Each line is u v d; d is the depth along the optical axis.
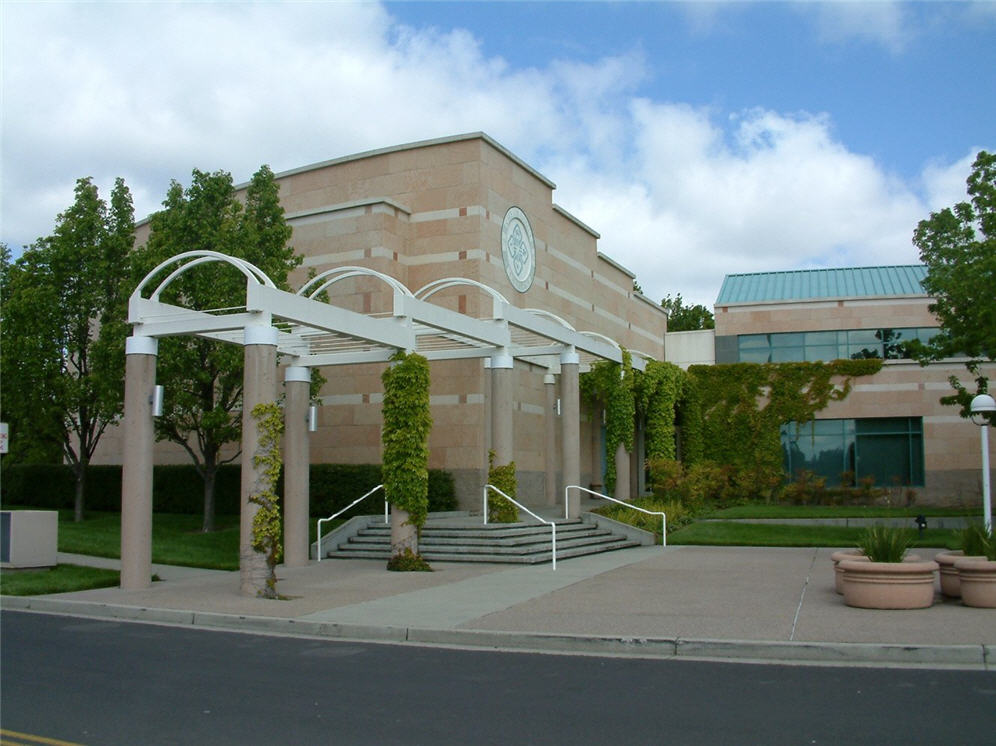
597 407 32.88
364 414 25.55
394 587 14.98
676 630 10.65
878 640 9.82
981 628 10.44
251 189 22.83
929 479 32.16
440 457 24.98
